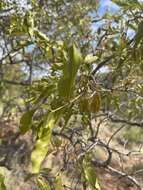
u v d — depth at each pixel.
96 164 3.65
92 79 1.62
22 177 6.52
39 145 1.19
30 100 2.02
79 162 2.04
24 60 5.54
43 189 1.72
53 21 5.24
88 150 2.33
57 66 2.08
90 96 1.58
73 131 3.00
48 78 2.27
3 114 6.59
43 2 4.62
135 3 1.96
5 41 4.57
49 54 2.52
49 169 1.99
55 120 1.24
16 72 7.59
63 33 5.14
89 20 4.75
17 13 3.40
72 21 5.17
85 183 2.15
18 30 2.73
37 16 4.17
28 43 2.83
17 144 6.68
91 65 1.70
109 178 7.18
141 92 2.57
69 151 2.34
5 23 3.96
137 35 1.52
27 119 1.32
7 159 6.19
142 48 1.77
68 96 1.18
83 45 3.93
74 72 1.14
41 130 1.22
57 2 5.07
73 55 1.13
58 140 2.20
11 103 6.94
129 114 3.70
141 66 2.04
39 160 1.17
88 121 2.84
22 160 6.70
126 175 3.56
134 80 2.47
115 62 2.73
